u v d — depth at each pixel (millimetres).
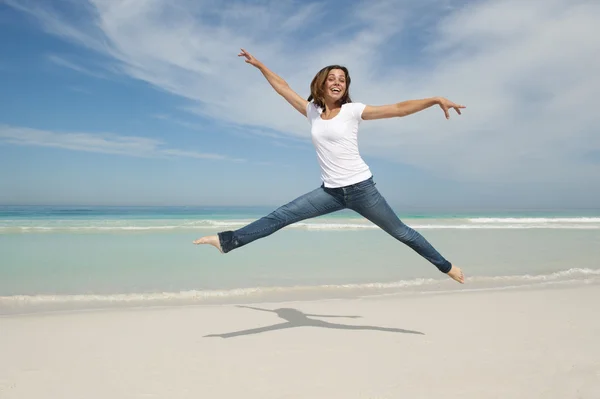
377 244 12164
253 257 9539
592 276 7656
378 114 3479
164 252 10234
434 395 2783
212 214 36344
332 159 3598
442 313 5031
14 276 7164
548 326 4430
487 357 3500
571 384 2949
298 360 3463
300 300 5797
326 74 3660
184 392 2854
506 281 7191
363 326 4484
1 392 2850
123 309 5199
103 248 10906
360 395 2793
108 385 2971
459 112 3215
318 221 23453
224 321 4684
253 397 2771
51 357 3525
